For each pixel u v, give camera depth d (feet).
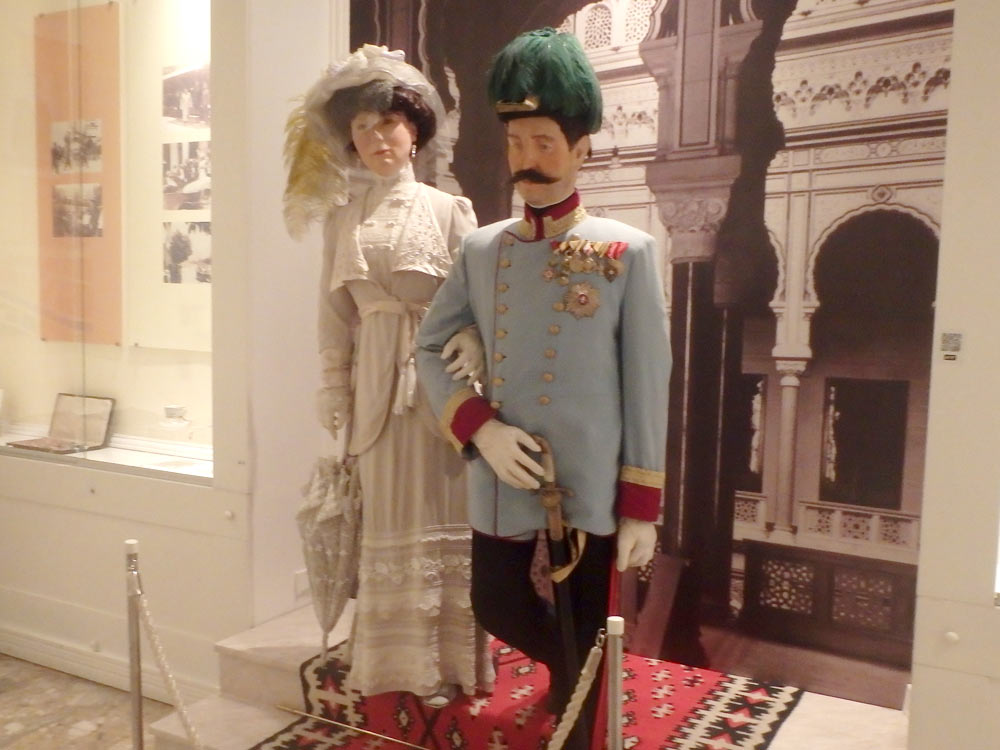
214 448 9.73
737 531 8.74
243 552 9.64
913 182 7.79
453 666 7.80
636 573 9.20
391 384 7.60
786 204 8.32
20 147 11.62
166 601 10.30
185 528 10.05
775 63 8.27
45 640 11.35
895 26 7.75
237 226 9.37
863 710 7.97
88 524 10.86
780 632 8.61
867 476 8.16
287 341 9.90
